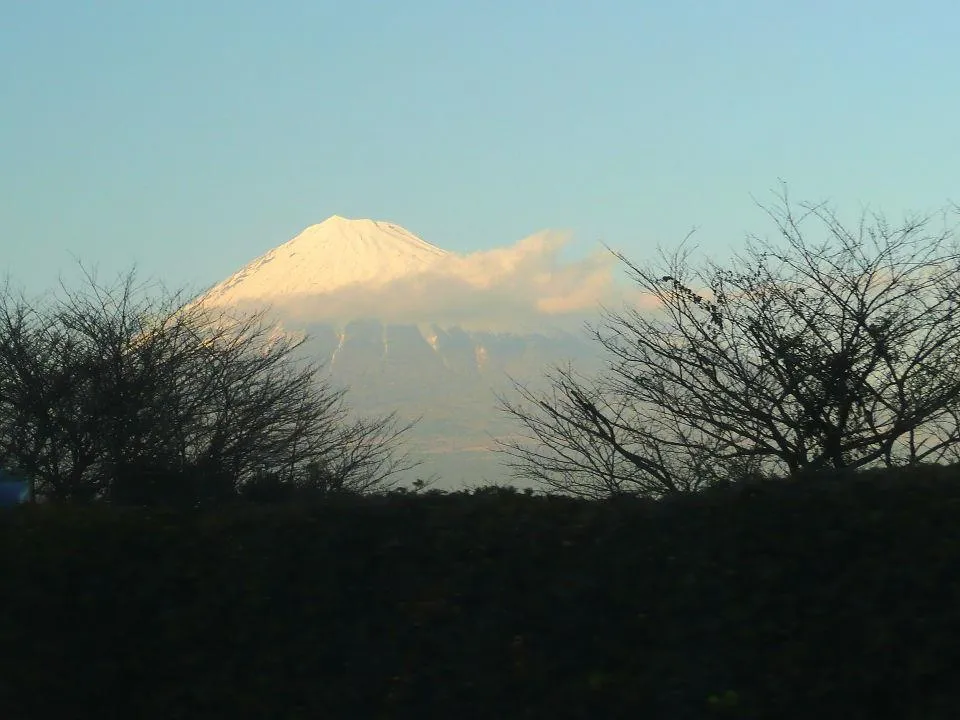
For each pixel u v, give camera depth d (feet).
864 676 33.55
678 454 80.64
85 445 108.78
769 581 34.60
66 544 40.04
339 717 37.86
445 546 37.55
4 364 110.22
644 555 35.96
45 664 39.68
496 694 36.47
